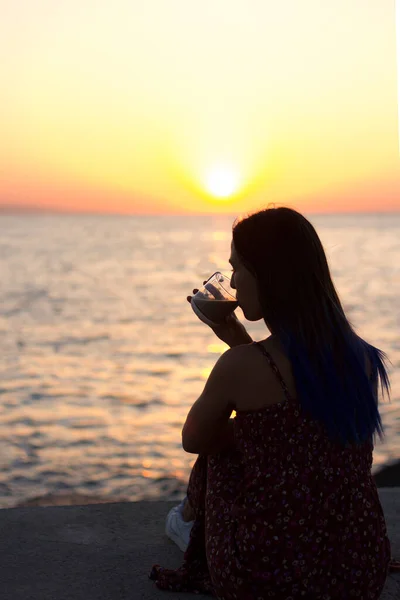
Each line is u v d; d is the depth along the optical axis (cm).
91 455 1143
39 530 303
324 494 199
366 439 204
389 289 4144
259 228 200
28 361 2061
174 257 7931
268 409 200
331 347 198
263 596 202
